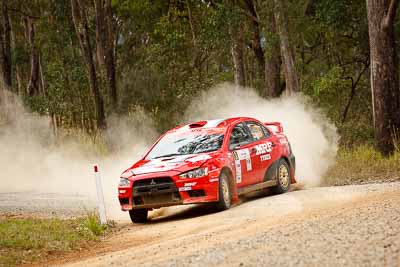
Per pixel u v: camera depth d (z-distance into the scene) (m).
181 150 24.94
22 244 19.08
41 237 19.92
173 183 23.05
